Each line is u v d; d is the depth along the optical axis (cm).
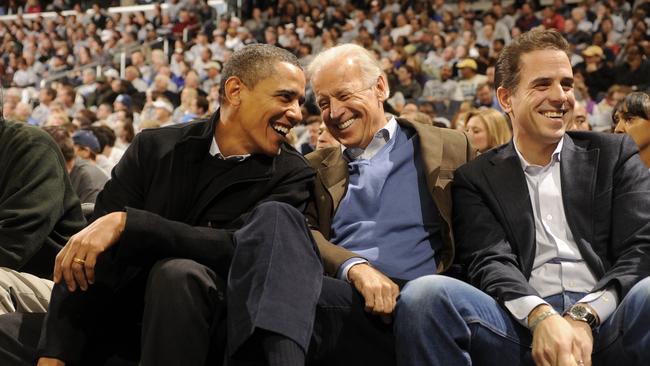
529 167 196
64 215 232
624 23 1019
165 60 1170
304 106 671
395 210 205
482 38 1095
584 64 917
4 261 212
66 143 371
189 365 160
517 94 195
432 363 164
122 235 170
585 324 166
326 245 188
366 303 172
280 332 155
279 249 164
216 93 955
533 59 193
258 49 198
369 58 216
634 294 164
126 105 955
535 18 1087
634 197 185
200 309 163
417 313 165
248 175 197
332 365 181
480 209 195
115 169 202
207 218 195
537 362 160
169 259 168
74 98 1006
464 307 167
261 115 194
